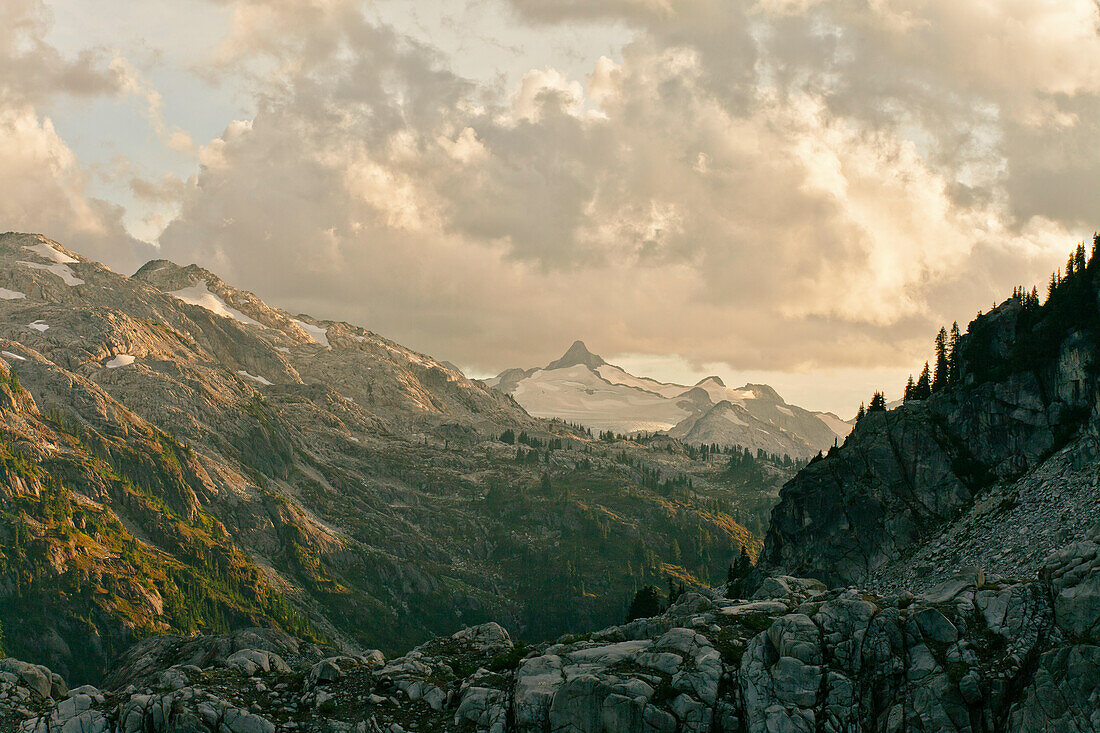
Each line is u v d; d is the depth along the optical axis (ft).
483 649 252.01
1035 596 195.72
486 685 217.56
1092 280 397.80
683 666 200.03
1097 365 373.20
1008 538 338.34
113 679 268.21
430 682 225.35
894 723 183.93
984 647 189.88
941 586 209.15
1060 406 384.47
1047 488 349.41
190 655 271.90
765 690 190.70
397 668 230.68
